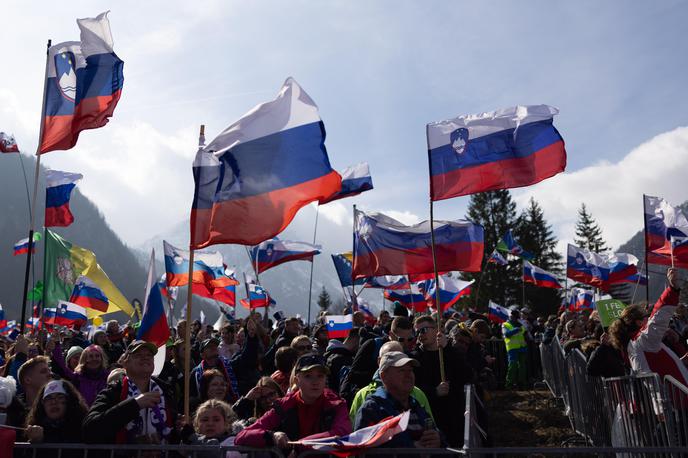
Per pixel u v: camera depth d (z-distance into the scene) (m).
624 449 4.22
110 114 9.98
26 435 5.00
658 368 7.00
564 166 8.33
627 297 66.38
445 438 6.16
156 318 6.17
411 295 18.45
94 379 7.34
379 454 4.40
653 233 11.90
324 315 14.93
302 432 5.13
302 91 7.04
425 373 6.99
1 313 21.34
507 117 8.39
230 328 11.60
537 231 72.81
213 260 14.97
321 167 6.91
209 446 4.59
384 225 10.60
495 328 19.50
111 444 4.88
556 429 11.75
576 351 11.22
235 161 6.69
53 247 12.24
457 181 8.15
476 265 10.14
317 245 15.08
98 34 10.06
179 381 9.20
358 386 7.23
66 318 15.02
